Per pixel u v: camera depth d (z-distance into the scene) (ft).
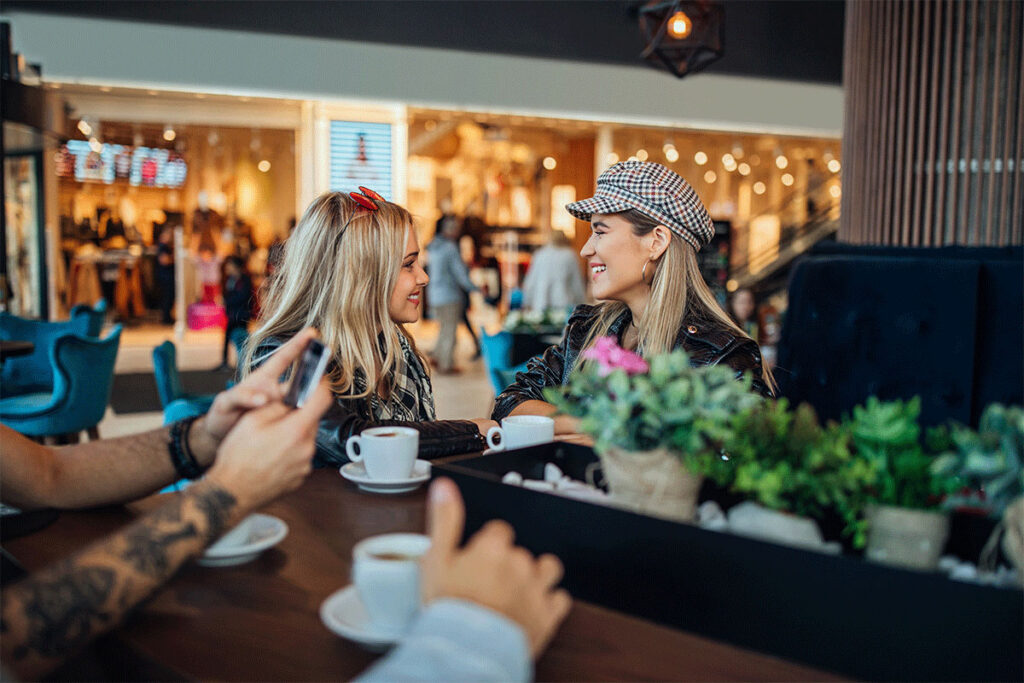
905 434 2.71
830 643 2.49
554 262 30.07
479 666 1.73
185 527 2.60
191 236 43.65
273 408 2.93
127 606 2.47
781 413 2.93
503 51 23.32
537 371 7.20
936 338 10.25
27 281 29.63
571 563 2.99
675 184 6.34
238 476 2.72
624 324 6.94
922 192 12.96
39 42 20.03
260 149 44.68
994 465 2.44
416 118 38.93
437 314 28.43
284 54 21.50
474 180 48.14
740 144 47.29
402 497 4.31
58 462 3.83
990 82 12.38
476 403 22.71
